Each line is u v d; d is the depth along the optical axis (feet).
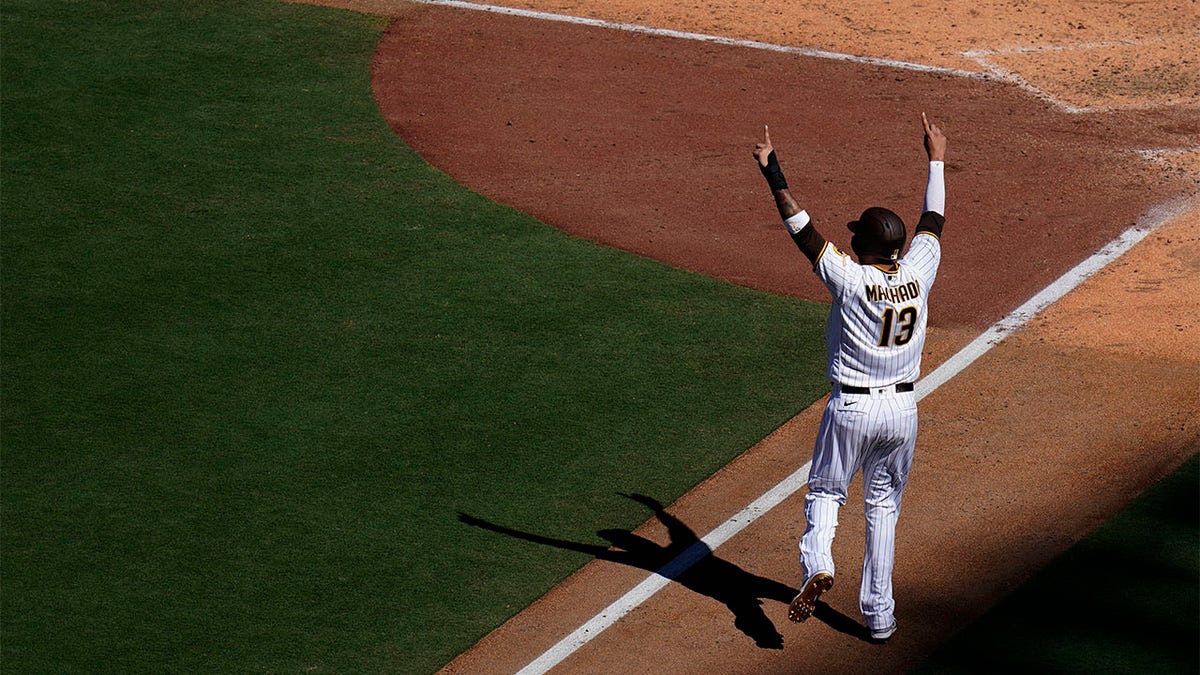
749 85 145.28
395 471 83.30
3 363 96.48
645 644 67.67
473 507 79.61
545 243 112.68
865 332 59.82
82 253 112.68
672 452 84.33
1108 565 69.92
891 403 60.64
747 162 126.62
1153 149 125.49
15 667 67.21
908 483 79.25
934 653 64.54
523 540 76.43
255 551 76.18
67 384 93.97
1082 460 80.07
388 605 71.56
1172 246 106.73
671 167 126.31
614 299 103.24
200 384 93.66
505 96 143.95
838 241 109.50
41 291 106.73
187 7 167.84
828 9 169.17
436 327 100.07
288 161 129.18
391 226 116.06
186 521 79.00
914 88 143.43
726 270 107.65
